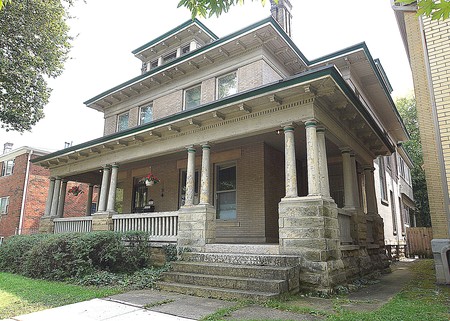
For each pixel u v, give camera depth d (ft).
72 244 27.09
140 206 45.24
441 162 21.90
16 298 19.51
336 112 26.35
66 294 20.47
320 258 20.51
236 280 19.86
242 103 25.12
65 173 43.93
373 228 34.32
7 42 43.65
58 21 48.03
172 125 30.17
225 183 36.76
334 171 37.17
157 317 15.03
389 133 58.08
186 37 48.57
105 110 52.80
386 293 21.16
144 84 45.85
